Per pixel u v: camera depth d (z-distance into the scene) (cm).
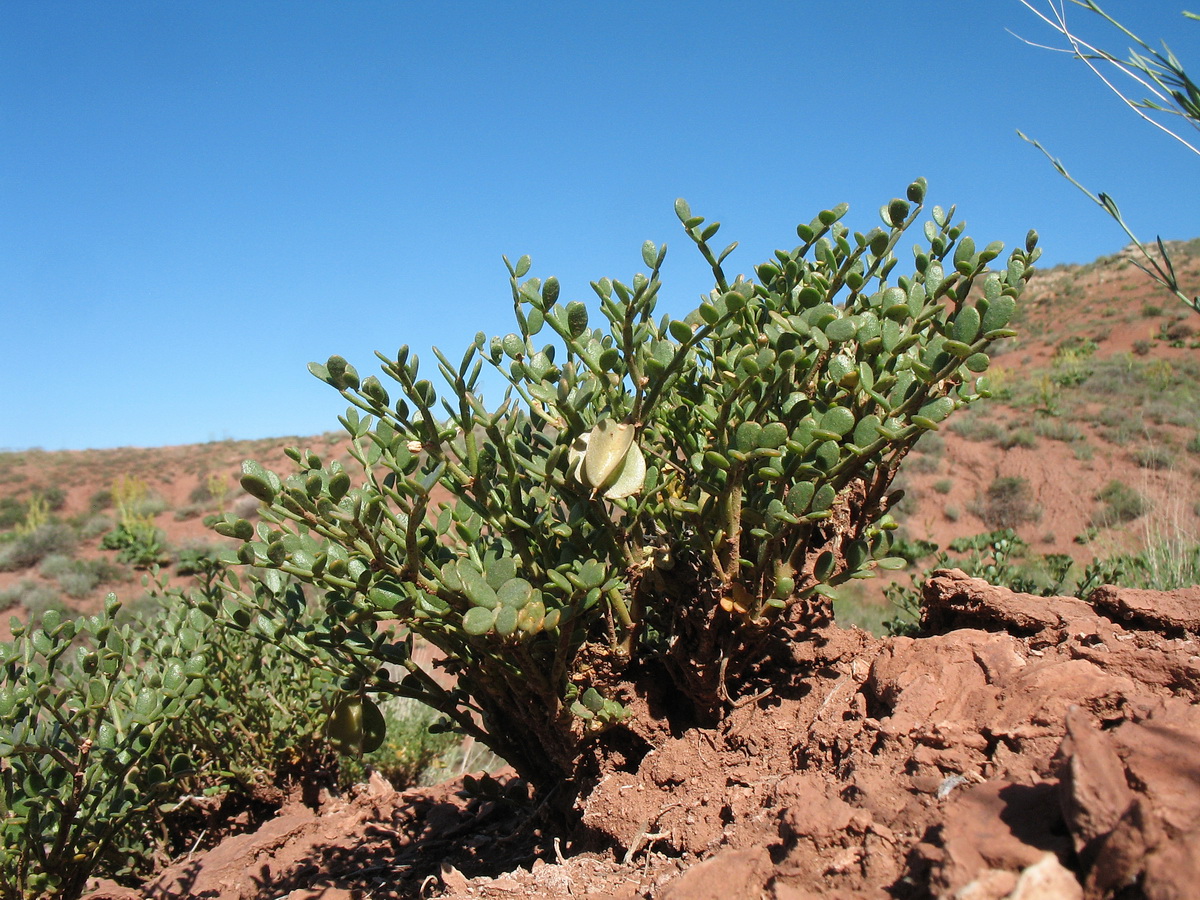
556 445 189
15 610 1592
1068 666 158
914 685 170
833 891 125
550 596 189
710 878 133
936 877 112
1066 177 175
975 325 165
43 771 258
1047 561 638
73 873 254
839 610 898
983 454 1923
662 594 203
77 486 3005
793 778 161
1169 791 106
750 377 164
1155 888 93
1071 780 109
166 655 281
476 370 173
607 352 175
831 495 162
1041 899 100
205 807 358
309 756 366
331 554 187
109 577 1823
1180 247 3934
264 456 3303
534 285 183
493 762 495
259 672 367
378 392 167
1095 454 1831
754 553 191
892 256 211
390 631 232
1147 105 162
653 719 206
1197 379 2328
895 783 144
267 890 262
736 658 204
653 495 199
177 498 2855
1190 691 154
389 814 316
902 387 178
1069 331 3234
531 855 235
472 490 183
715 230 187
